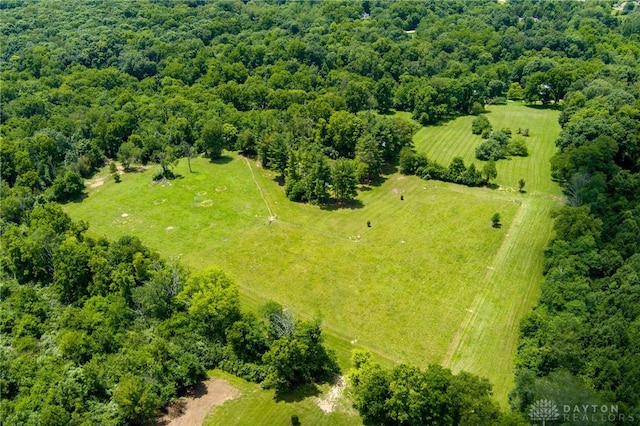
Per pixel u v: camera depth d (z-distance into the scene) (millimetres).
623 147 130750
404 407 67562
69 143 155000
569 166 123188
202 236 119062
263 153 149625
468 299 95188
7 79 191250
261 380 78875
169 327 84250
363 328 89812
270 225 122312
